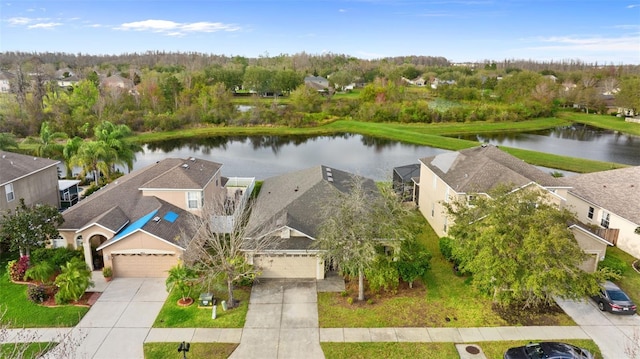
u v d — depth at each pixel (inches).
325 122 3629.4
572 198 1337.4
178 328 804.0
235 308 872.9
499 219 807.7
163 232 989.2
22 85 3238.2
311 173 1336.1
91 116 2999.5
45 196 1337.4
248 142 3019.2
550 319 842.8
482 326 820.6
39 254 979.3
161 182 1196.5
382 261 902.4
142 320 827.4
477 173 1164.5
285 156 2564.0
